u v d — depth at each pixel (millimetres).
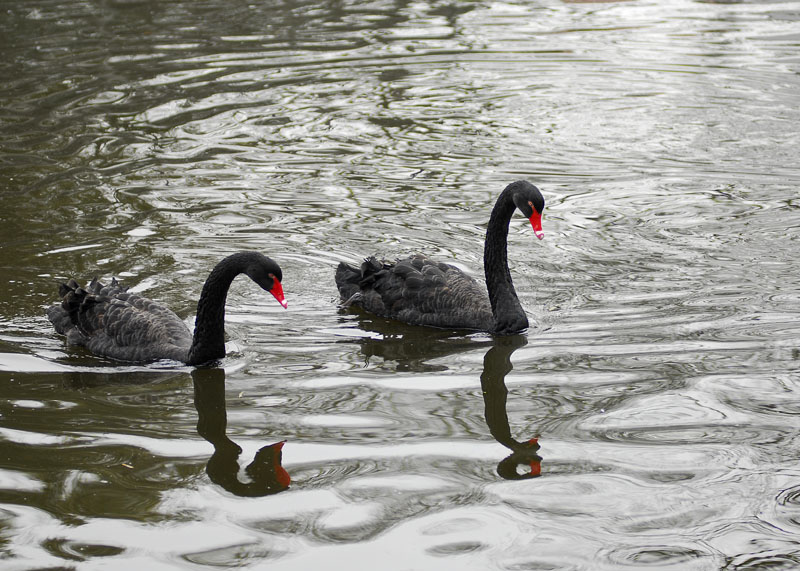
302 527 7059
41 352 10242
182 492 7543
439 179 15664
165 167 16094
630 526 6992
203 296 9758
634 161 16328
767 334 10250
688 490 7438
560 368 9734
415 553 6719
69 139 17312
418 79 21328
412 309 11211
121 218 13922
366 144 17375
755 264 12234
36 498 7453
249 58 22688
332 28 25656
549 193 15000
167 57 22594
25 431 8508
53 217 13898
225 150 16984
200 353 9875
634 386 9234
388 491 7520
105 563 6629
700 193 14836
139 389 9406
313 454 8109
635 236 13312
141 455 8109
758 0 28297
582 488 7512
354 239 13359
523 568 6520
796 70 21172
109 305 10406
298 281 12156
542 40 24453
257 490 7574
